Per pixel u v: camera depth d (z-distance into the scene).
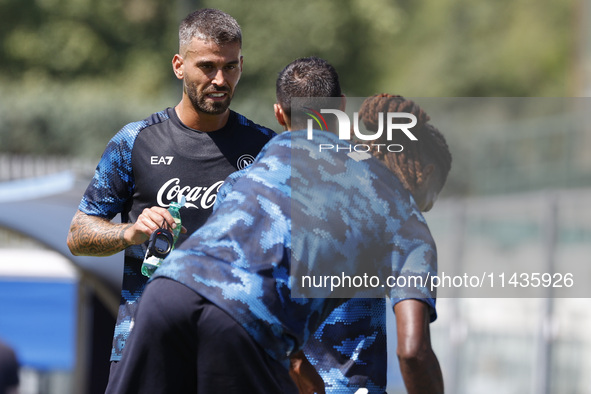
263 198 10.00
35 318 34.28
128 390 9.59
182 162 12.75
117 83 97.31
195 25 12.23
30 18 95.94
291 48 96.44
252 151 13.00
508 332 26.61
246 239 9.77
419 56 118.06
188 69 12.30
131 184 12.91
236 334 9.41
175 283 9.58
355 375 10.73
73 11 96.56
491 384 26.91
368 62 104.12
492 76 113.19
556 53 111.94
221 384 9.43
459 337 28.00
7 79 95.25
